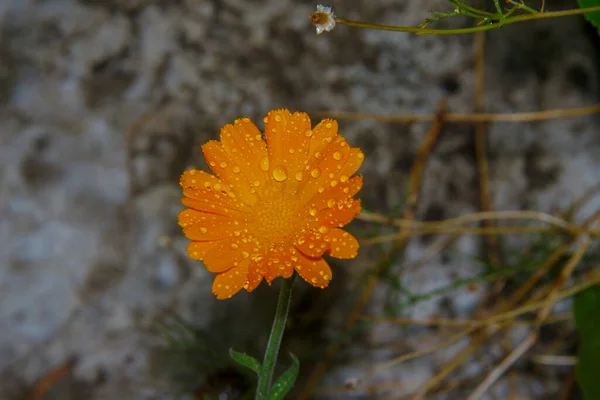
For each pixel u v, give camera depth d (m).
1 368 0.50
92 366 0.50
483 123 0.55
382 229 0.53
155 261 0.52
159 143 0.53
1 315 0.50
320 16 0.42
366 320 0.52
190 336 0.51
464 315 0.53
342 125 0.54
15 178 0.51
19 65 0.53
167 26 0.54
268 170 0.42
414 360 0.52
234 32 0.55
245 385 0.51
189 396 0.51
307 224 0.41
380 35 0.55
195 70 0.54
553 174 0.55
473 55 0.55
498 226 0.54
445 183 0.54
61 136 0.52
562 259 0.53
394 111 0.54
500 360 0.52
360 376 0.52
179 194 0.52
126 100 0.53
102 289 0.51
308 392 0.51
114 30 0.54
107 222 0.51
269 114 0.42
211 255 0.41
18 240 0.51
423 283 0.53
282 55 0.55
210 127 0.53
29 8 0.53
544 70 0.56
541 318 0.50
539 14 0.43
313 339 0.52
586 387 0.47
